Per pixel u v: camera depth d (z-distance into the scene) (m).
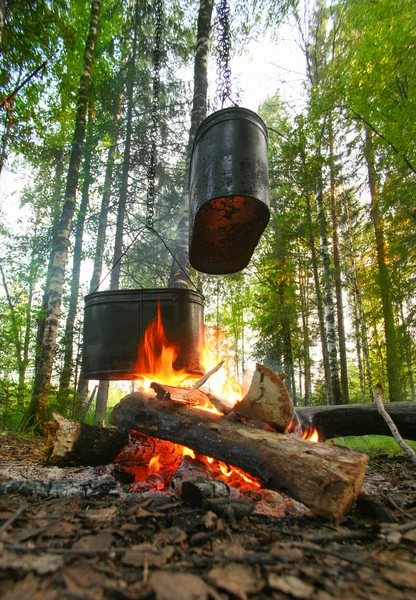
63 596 0.83
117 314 2.56
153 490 1.98
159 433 2.05
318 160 8.22
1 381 5.83
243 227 2.38
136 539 1.23
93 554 1.08
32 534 1.21
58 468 2.48
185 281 5.15
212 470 2.07
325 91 7.68
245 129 2.09
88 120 9.27
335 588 0.91
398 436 2.31
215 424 1.90
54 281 5.38
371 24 5.91
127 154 9.47
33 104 7.55
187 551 1.13
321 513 1.41
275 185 9.29
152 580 0.90
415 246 7.15
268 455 1.61
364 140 8.60
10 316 7.36
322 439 3.17
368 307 13.53
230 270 2.93
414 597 0.88
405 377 7.60
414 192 6.55
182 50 9.49
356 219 10.73
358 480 1.51
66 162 9.30
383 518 1.52
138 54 9.71
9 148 7.69
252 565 1.04
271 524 1.45
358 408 3.12
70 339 6.89
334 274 9.47
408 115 5.54
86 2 7.83
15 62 6.64
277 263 9.95
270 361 10.34
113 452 2.55
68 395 5.94
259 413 1.89
